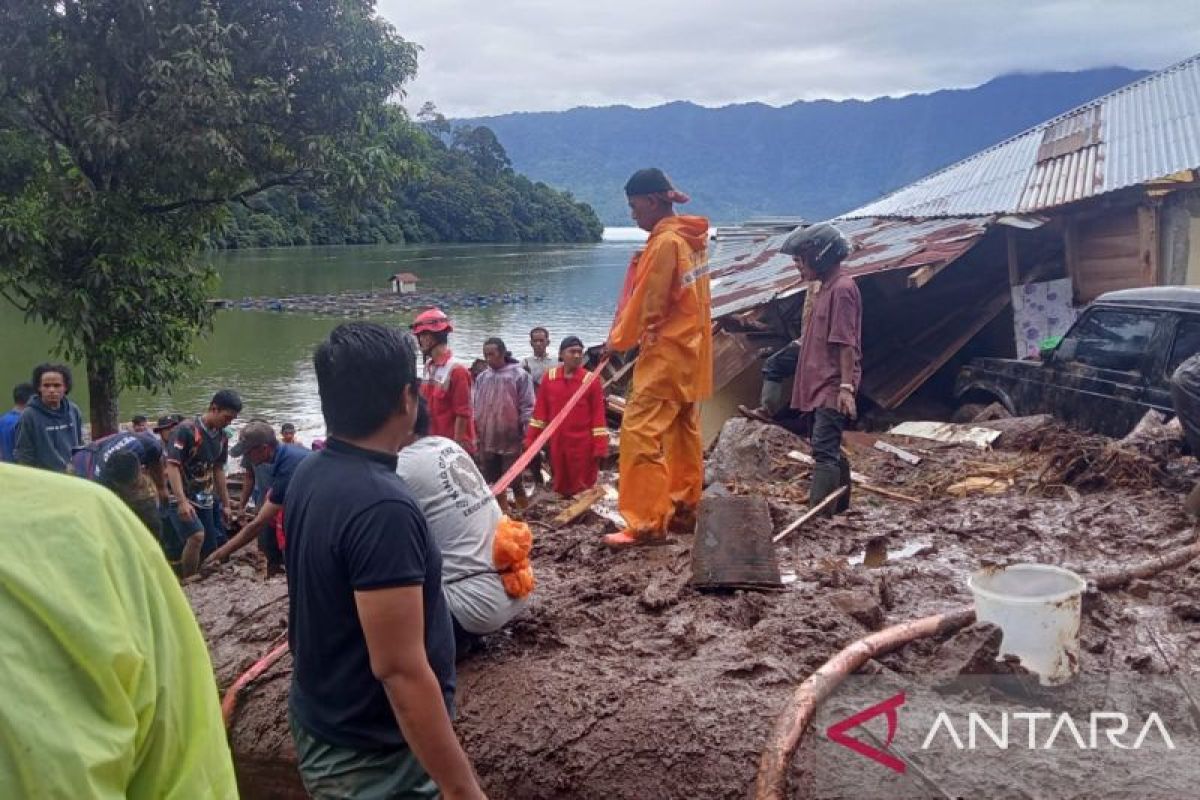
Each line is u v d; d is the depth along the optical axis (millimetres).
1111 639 4309
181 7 12602
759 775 3346
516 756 4074
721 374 14453
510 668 4461
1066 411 9750
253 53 13438
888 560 5723
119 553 1469
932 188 21219
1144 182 12344
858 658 3820
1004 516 6609
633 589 5305
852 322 6695
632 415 5980
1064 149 16688
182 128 12578
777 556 5844
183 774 1501
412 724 2736
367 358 2834
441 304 48281
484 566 4383
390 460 2924
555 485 9414
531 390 10062
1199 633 4344
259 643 5367
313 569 2824
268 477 8344
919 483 8523
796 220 26922
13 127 13039
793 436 10344
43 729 1292
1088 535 6020
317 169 13875
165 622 1508
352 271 67562
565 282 62250
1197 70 17453
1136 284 13125
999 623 3902
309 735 3012
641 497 5984
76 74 12672
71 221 12398
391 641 2713
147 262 12891
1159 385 8625
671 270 5773
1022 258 14867
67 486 1480
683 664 4414
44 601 1334
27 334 32781
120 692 1385
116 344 12914
